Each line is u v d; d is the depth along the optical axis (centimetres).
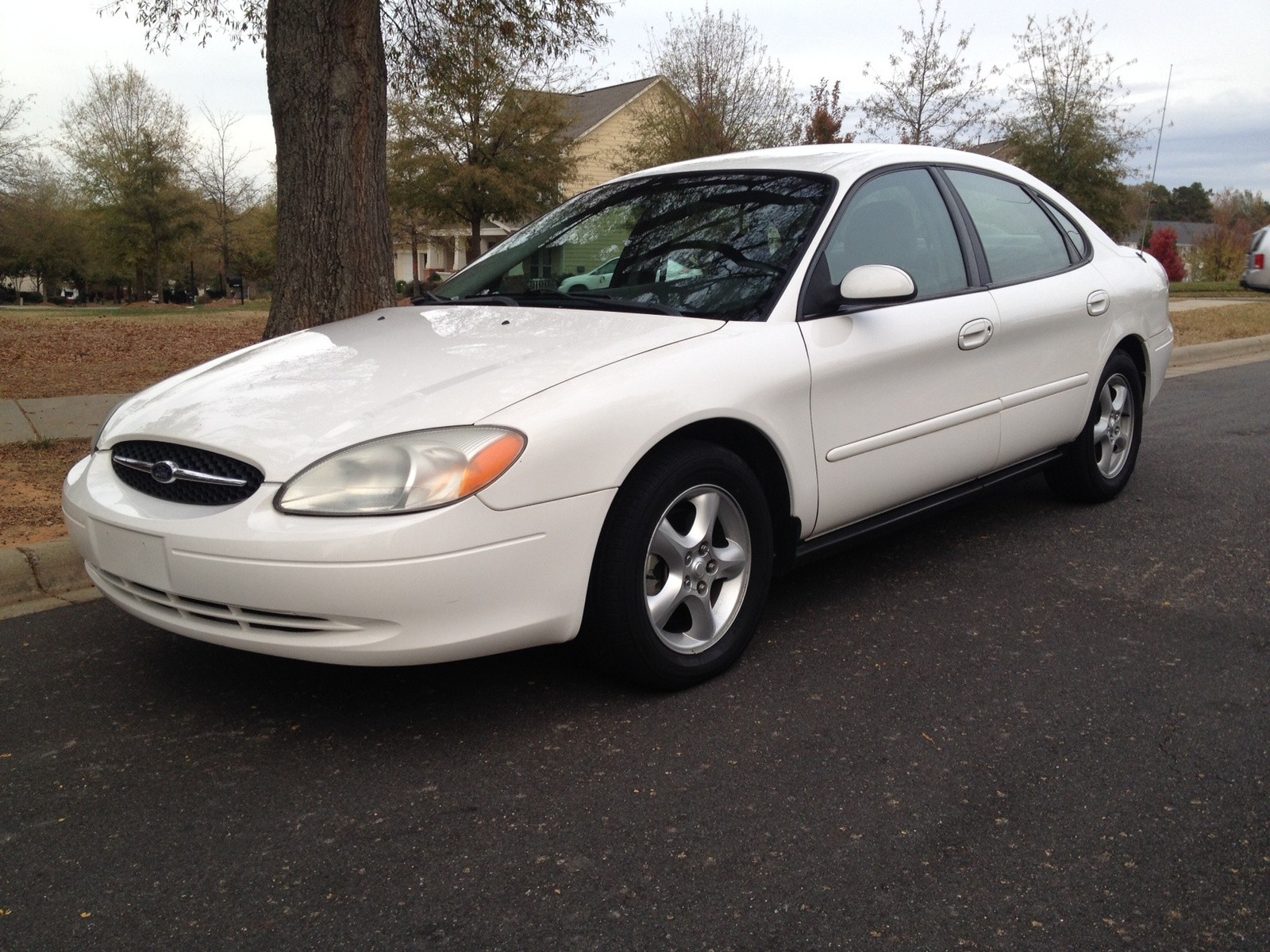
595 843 234
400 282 4806
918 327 368
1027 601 382
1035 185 473
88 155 4459
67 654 348
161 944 203
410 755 275
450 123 2947
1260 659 328
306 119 685
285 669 332
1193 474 573
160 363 1086
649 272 365
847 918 207
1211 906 210
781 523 337
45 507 488
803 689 312
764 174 392
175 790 260
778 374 320
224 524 263
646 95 3384
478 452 261
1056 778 259
